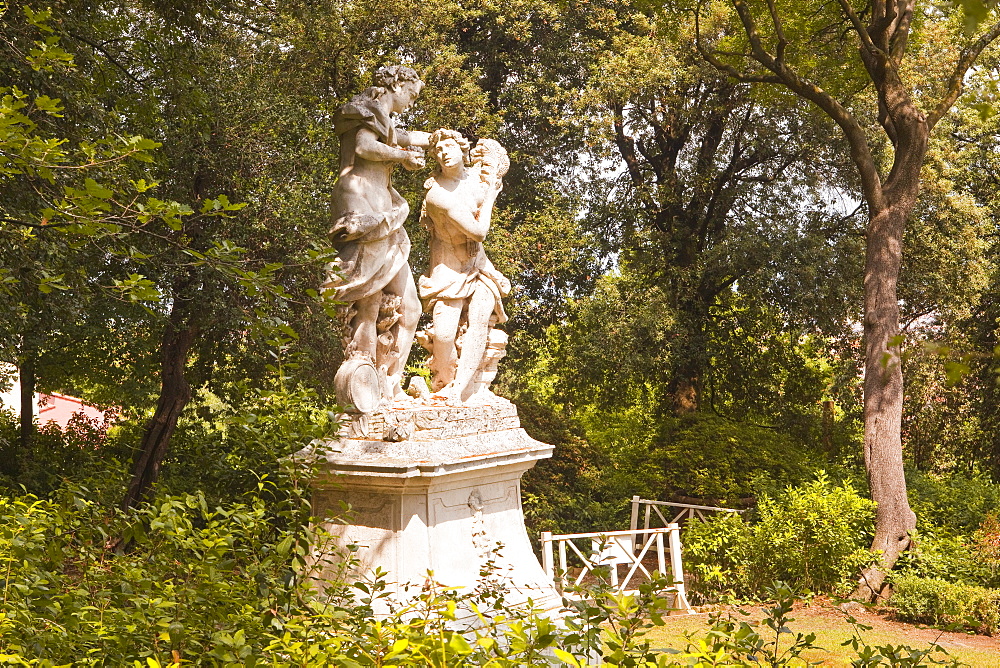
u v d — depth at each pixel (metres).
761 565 12.11
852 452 20.91
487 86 21.20
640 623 3.26
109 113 10.17
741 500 16.53
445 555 6.69
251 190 13.78
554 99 19.97
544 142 21.25
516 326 20.70
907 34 13.99
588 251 21.47
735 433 17.11
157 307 13.20
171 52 11.66
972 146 22.48
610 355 19.41
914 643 9.90
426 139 7.48
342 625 3.60
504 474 7.47
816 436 20.59
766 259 18.70
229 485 5.99
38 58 4.89
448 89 17.73
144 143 4.22
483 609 6.45
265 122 14.28
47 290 4.79
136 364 18.06
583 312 19.86
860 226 20.00
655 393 21.98
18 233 8.29
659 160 22.33
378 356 7.17
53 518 4.27
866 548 13.15
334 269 5.43
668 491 18.38
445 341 7.41
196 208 13.07
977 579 11.69
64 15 9.99
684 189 20.91
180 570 3.85
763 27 15.78
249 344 14.49
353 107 6.96
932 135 19.44
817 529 12.12
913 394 20.97
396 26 17.23
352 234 6.77
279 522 5.00
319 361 14.46
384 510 6.62
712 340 20.12
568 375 20.73
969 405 21.52
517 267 18.95
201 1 11.66
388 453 6.53
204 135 12.86
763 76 14.89
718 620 3.88
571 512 19.56
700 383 21.11
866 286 13.80
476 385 7.68
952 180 20.88
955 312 20.55
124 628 3.18
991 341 20.70
